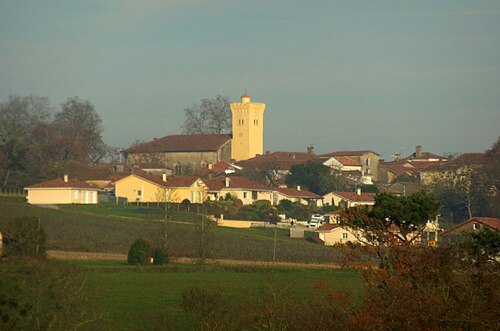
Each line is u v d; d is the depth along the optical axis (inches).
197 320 1937.7
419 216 2859.3
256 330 1769.2
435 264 1496.1
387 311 1412.4
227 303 1985.7
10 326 1360.7
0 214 4478.3
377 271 1573.6
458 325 1354.6
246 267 3523.6
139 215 5191.9
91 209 5433.1
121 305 2487.7
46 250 2898.6
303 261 4005.9
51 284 1612.9
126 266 3462.1
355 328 1461.6
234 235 4805.6
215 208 6048.2
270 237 4945.9
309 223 5954.7
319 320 1616.6
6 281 1545.3
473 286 1430.9
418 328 1364.4
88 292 2034.9
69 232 4315.9
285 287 1903.3
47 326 1542.8
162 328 2094.0
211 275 3312.0
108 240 4232.3
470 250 1776.6
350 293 1828.2
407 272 1504.7
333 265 3718.0
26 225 2706.7
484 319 1349.7
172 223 4611.2
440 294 1432.1
